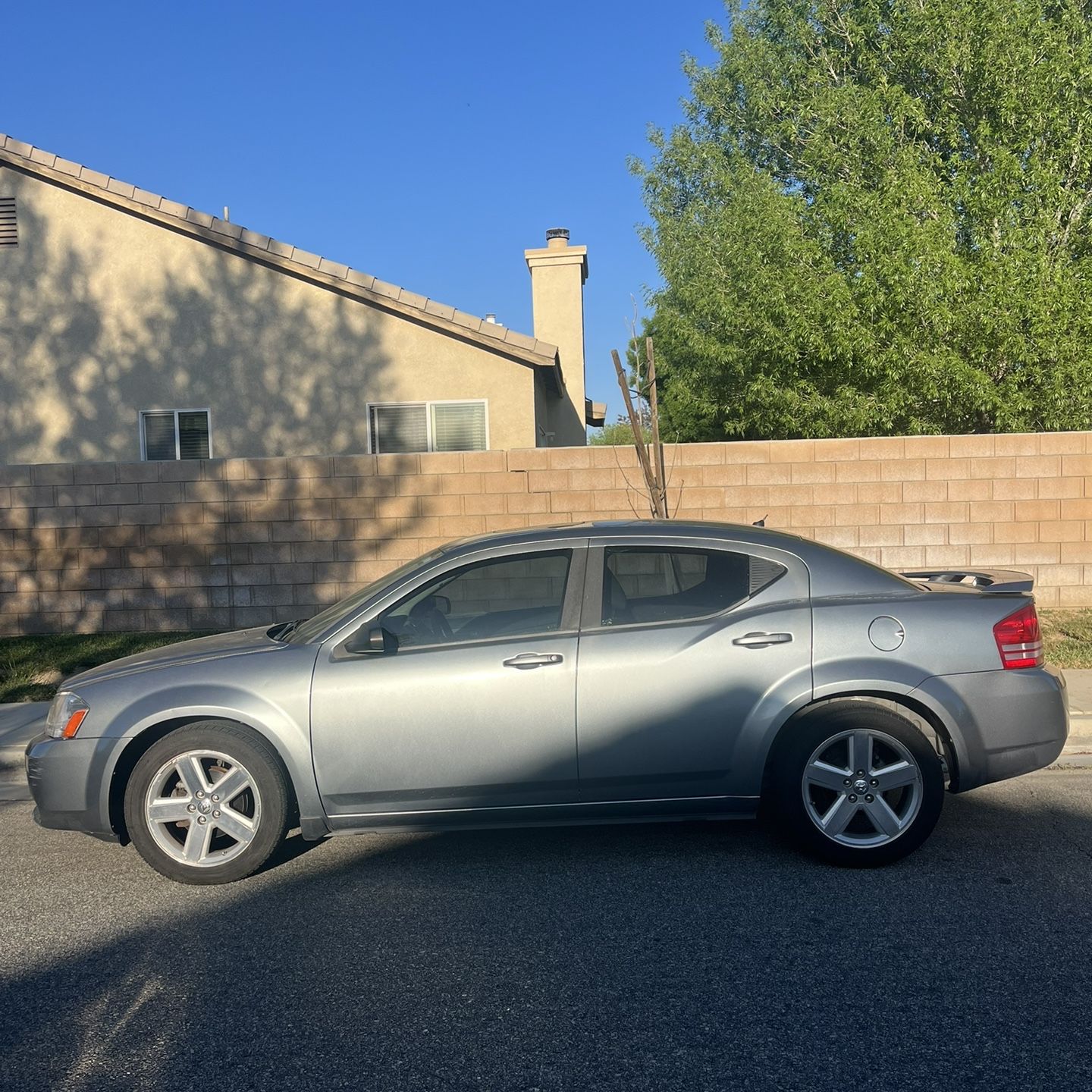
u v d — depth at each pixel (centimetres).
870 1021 360
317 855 555
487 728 500
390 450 1430
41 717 861
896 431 1364
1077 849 533
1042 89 1352
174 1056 348
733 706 501
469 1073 333
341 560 1132
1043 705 510
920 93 1656
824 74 2064
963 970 398
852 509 1116
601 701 499
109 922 470
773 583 524
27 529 1136
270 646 532
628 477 1118
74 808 509
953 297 1268
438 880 513
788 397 1390
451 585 527
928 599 520
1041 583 1112
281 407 1434
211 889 509
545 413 1722
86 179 1402
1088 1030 351
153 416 1444
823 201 1455
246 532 1132
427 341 1423
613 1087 323
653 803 507
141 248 1430
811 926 443
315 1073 336
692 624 513
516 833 584
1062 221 1386
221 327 1430
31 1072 340
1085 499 1105
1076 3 1478
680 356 2206
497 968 411
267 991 395
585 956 419
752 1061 336
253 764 503
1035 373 1250
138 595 1138
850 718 500
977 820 585
